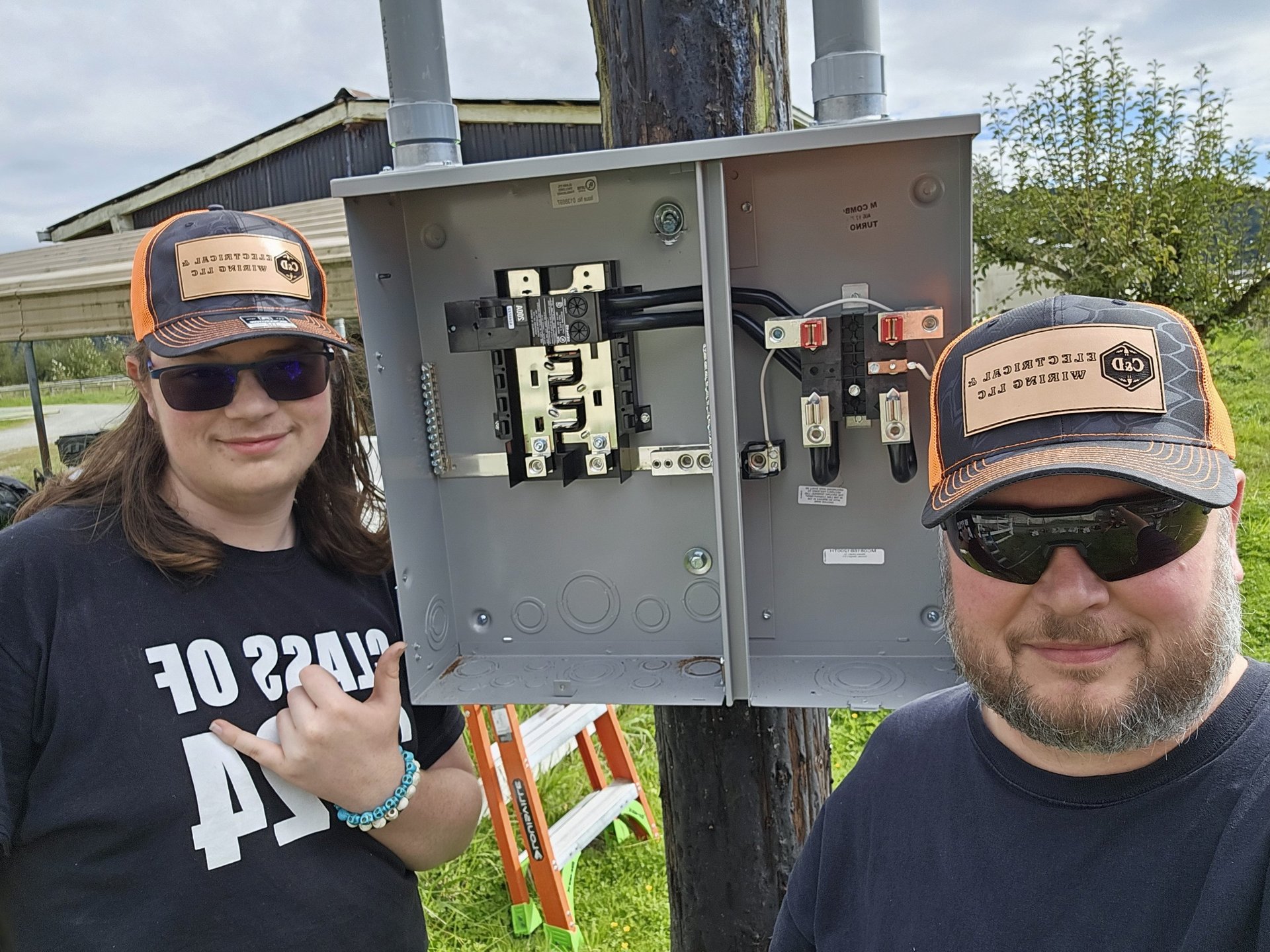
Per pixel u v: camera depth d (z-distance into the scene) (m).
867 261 1.34
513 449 1.48
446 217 1.47
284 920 1.10
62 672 1.04
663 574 1.52
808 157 1.34
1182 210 5.18
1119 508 0.80
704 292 1.20
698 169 1.18
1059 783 0.86
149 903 1.04
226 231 1.13
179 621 1.12
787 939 1.12
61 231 7.76
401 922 1.24
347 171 6.36
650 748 3.57
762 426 1.43
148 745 1.06
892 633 1.46
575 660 1.55
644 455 1.48
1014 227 5.39
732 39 1.41
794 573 1.47
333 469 1.35
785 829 1.62
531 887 2.73
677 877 1.70
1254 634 3.84
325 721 1.10
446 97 1.42
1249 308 5.25
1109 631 0.81
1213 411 0.81
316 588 1.27
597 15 1.49
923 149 1.30
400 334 1.45
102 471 1.18
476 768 2.68
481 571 1.58
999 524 0.83
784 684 1.37
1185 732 0.80
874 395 1.32
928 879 0.94
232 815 1.09
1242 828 0.76
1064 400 0.80
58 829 1.03
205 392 1.09
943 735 1.01
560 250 1.44
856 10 1.25
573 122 6.35
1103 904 0.81
